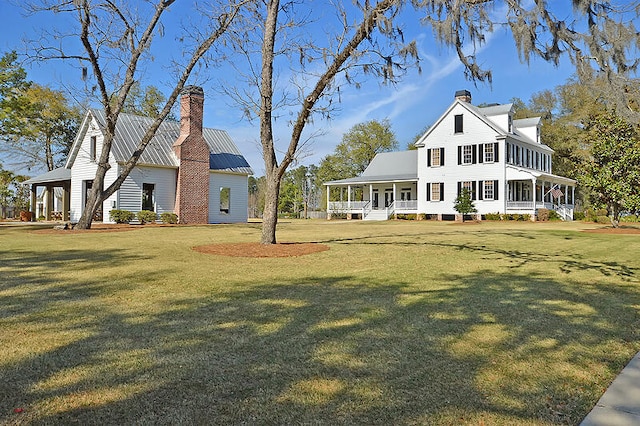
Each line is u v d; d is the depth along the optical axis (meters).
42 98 28.38
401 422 2.15
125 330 3.59
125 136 20.53
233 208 23.92
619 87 6.06
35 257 7.86
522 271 6.96
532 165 30.91
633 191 16.31
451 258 8.41
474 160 28.22
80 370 2.73
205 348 3.18
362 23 7.99
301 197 53.59
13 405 2.26
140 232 14.09
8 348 3.12
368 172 37.31
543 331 3.74
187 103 21.33
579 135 33.88
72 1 11.72
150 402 2.32
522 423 2.17
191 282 5.67
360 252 9.14
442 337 3.52
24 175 31.75
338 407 2.29
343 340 3.41
